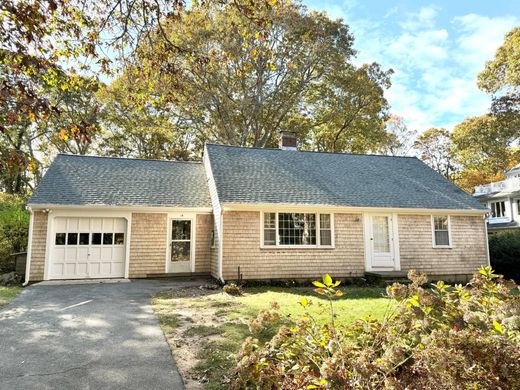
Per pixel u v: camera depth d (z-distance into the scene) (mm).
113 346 5055
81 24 5129
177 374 4129
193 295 9172
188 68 7230
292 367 2977
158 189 13445
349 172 14953
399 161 16766
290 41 23312
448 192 14109
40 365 4359
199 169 15883
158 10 5324
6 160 3322
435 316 3096
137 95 6266
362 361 2535
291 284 11484
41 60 4055
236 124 26891
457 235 13172
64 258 11570
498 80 25734
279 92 26078
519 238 14102
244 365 2871
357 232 12445
